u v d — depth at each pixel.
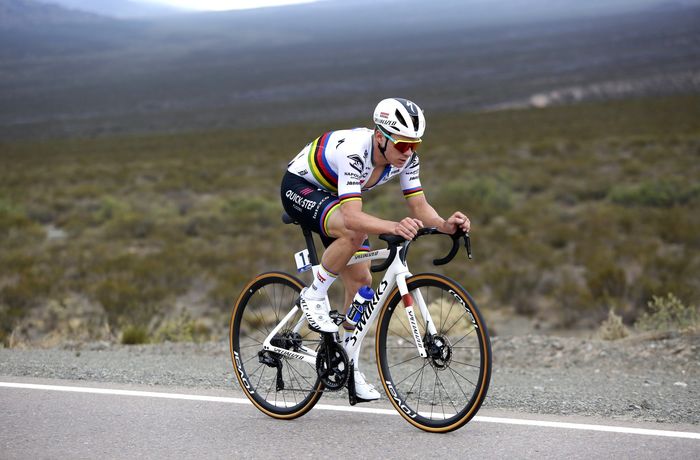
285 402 5.02
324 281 4.62
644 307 12.13
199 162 46.94
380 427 4.57
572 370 6.96
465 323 9.53
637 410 4.90
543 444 4.17
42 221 27.83
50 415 4.87
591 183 27.84
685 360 6.91
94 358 7.18
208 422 4.73
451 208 23.78
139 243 22.44
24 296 14.27
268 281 5.04
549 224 20.73
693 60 123.81
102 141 71.44
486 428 4.49
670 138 39.03
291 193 4.77
